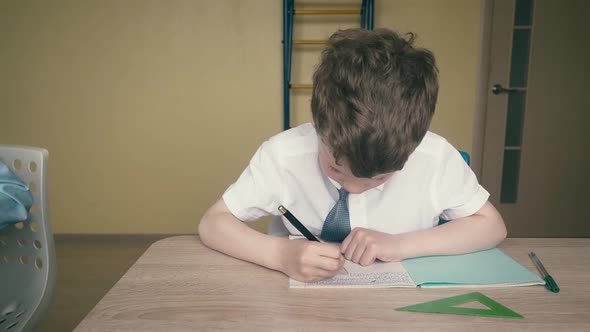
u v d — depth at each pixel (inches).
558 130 104.8
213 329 20.8
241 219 35.3
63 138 105.6
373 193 35.4
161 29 101.1
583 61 101.9
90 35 101.3
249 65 102.2
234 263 29.0
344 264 28.6
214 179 107.3
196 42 101.6
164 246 32.3
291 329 20.7
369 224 36.4
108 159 106.5
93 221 109.0
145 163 106.7
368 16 93.6
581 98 103.4
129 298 23.9
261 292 24.7
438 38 101.2
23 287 35.2
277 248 28.2
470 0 99.7
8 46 101.8
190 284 25.7
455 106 104.0
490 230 32.1
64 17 100.7
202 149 106.0
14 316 33.2
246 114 104.4
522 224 109.1
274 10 99.7
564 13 100.0
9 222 31.7
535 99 103.3
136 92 103.7
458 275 26.7
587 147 105.4
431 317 21.9
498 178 106.5
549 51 101.6
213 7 100.1
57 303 74.7
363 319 21.7
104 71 102.8
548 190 107.7
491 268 27.9
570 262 29.4
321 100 26.6
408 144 25.9
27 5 100.3
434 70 27.6
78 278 85.7
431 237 30.5
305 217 37.4
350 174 26.9
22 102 104.1
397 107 24.9
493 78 102.0
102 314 22.2
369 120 24.5
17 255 35.8
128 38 101.4
